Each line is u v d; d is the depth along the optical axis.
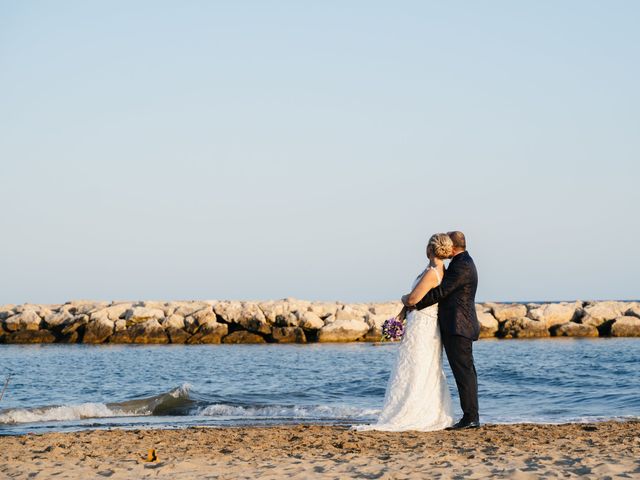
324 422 13.22
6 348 38.00
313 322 40.38
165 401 15.59
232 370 26.11
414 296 9.20
